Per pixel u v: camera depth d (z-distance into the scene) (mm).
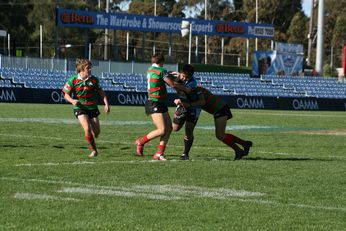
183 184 21375
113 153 30688
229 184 21609
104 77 102438
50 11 170000
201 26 133625
